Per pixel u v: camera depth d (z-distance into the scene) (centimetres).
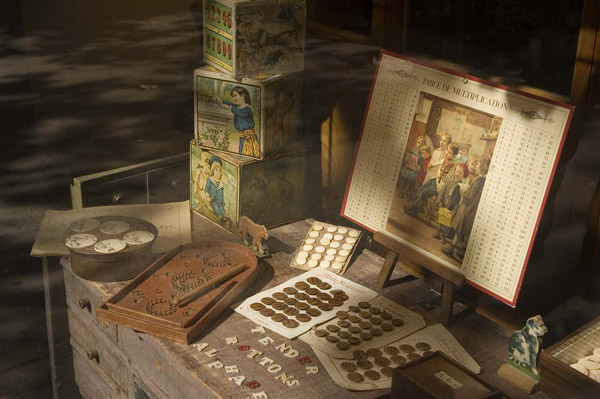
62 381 183
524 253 127
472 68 147
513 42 140
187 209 182
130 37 273
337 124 182
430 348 132
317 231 167
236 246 163
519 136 127
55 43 273
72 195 180
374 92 152
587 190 133
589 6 122
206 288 146
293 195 179
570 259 140
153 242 156
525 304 148
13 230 246
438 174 141
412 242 146
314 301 146
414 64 143
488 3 142
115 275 151
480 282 134
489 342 136
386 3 161
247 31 156
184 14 280
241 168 165
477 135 133
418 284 155
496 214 131
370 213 155
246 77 160
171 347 132
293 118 172
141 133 242
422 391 112
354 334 136
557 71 134
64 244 163
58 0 296
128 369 148
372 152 153
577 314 142
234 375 124
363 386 121
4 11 254
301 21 164
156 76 255
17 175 249
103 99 256
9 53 257
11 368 212
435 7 152
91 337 160
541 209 124
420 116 143
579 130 129
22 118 250
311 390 121
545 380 118
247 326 138
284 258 163
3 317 230
